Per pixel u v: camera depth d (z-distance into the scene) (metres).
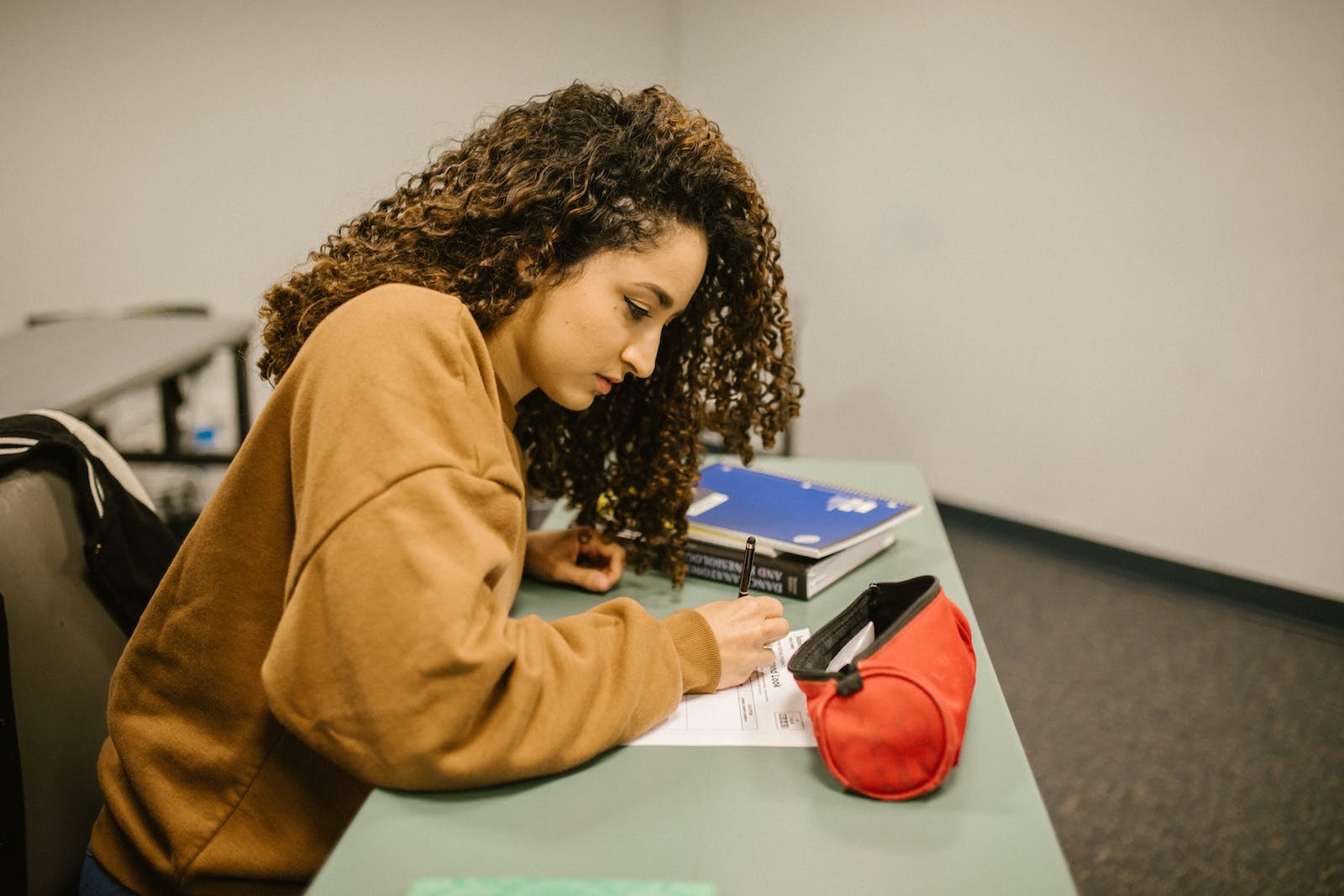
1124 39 2.49
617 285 0.79
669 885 0.54
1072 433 2.84
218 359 3.19
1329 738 2.01
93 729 0.94
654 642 0.72
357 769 0.63
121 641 0.99
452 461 0.64
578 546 1.05
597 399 1.04
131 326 2.50
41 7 2.84
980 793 0.64
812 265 3.34
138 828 0.78
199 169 3.10
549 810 0.62
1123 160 2.56
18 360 2.09
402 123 3.22
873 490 1.34
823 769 0.67
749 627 0.78
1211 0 2.33
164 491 3.01
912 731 0.62
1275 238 2.34
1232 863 1.64
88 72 2.93
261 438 0.71
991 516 3.10
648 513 1.03
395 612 0.60
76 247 3.08
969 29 2.77
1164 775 1.89
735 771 0.67
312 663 0.63
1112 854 1.66
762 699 0.77
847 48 3.05
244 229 3.19
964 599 0.95
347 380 0.65
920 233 3.03
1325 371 2.32
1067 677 2.26
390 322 0.68
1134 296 2.62
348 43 3.10
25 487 0.91
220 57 3.01
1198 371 2.55
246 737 0.75
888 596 0.81
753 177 0.90
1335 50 2.17
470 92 3.26
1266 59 2.28
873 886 0.55
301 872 0.75
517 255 0.78
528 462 1.07
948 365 3.07
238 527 0.72
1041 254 2.78
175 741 0.76
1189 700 2.16
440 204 0.79
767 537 0.99
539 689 0.65
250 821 0.75
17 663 0.86
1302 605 2.47
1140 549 2.78
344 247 0.87
